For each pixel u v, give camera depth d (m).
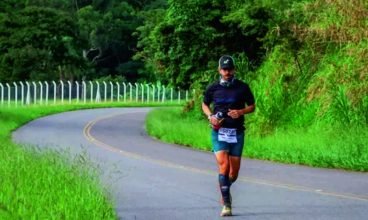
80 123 50.66
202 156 26.95
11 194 13.02
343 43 31.95
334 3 30.69
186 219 12.93
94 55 123.31
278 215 13.34
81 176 15.06
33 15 97.62
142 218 13.02
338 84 29.45
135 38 120.75
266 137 30.66
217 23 41.88
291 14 36.25
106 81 109.12
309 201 15.22
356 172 21.47
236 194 16.36
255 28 39.84
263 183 18.47
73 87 95.88
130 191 16.75
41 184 13.87
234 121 13.32
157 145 32.62
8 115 50.94
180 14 41.88
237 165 13.42
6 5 100.50
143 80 113.75
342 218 13.01
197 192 16.66
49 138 35.69
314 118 31.14
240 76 39.47
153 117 50.53
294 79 34.41
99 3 124.19
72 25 99.81
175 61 43.47
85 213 11.62
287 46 35.62
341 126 27.94
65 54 101.19
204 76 42.12
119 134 40.31
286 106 33.62
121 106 86.69
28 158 17.17
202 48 42.12
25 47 94.94
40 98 84.44
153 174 20.50
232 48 41.84
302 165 23.61
